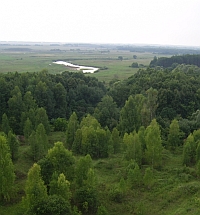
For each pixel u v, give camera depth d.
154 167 56.31
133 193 45.94
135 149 55.81
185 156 57.06
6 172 42.75
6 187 42.56
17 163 57.19
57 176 40.56
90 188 41.09
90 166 44.72
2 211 40.81
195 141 61.69
